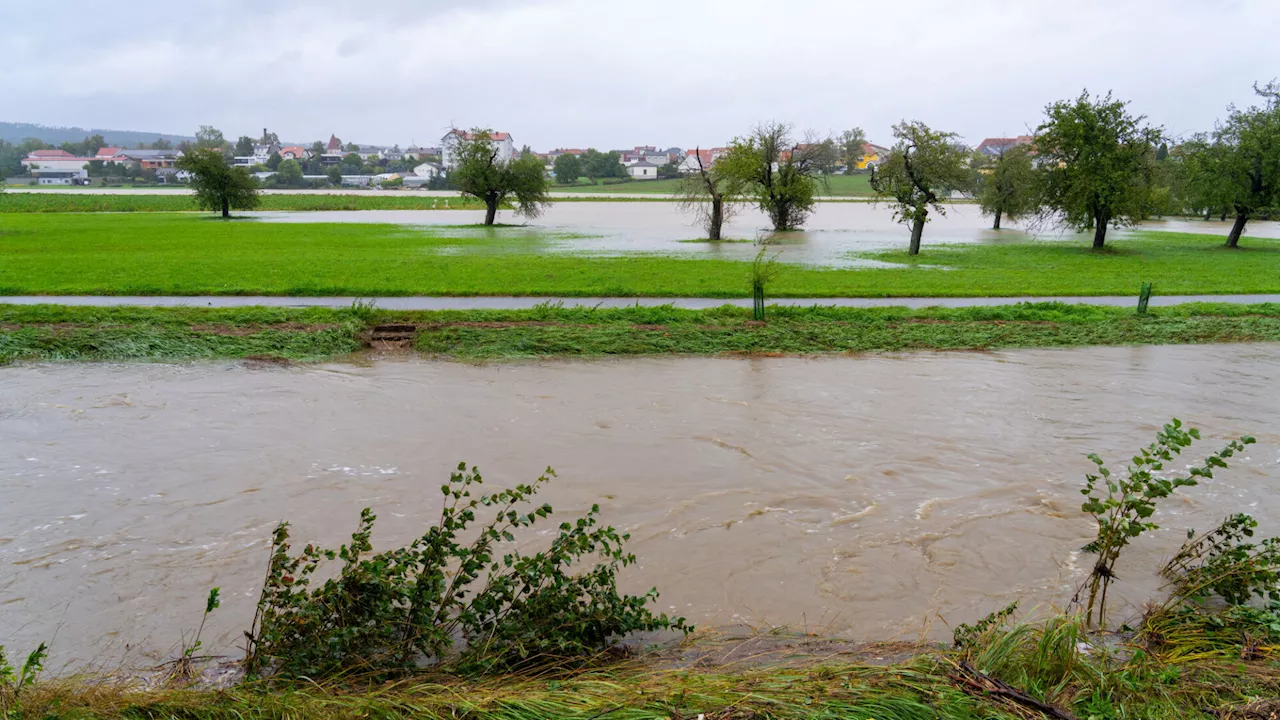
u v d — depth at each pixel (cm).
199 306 2217
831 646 707
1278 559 765
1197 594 790
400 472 1141
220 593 812
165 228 5872
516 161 6794
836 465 1184
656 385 1622
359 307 2144
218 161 7688
